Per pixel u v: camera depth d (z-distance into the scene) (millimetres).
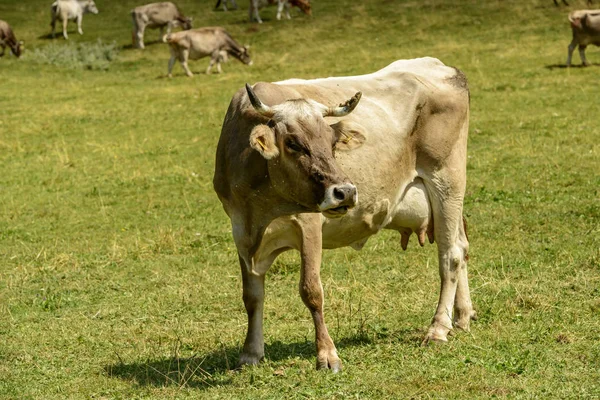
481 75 38656
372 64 44938
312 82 11906
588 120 28609
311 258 10641
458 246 12570
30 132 34031
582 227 17578
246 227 10781
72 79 47469
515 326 12211
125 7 69375
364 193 11328
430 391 9617
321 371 10492
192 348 12414
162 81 45594
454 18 54719
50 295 15641
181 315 14203
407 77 12250
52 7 59844
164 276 16531
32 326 13906
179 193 23953
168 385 10734
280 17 60219
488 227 18156
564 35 48094
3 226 21469
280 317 13773
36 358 12203
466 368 10406
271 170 10047
